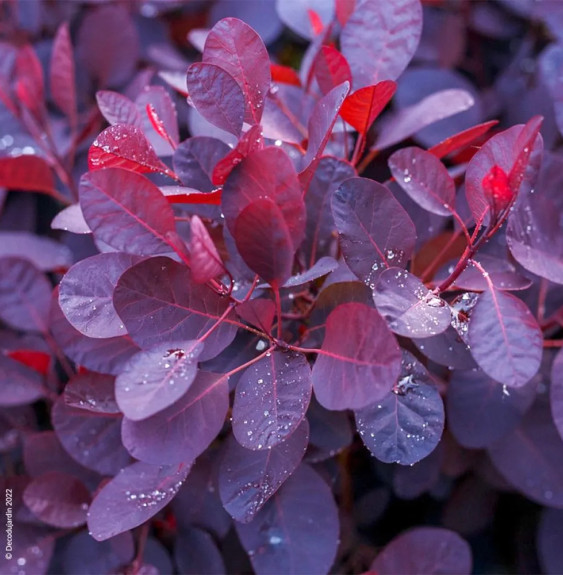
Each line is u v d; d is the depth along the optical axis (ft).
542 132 2.66
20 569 2.36
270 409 1.92
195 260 1.79
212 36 2.00
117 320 1.98
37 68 2.54
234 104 1.98
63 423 2.25
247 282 2.10
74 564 2.34
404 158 2.08
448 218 2.55
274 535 2.17
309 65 2.45
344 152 2.28
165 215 1.92
